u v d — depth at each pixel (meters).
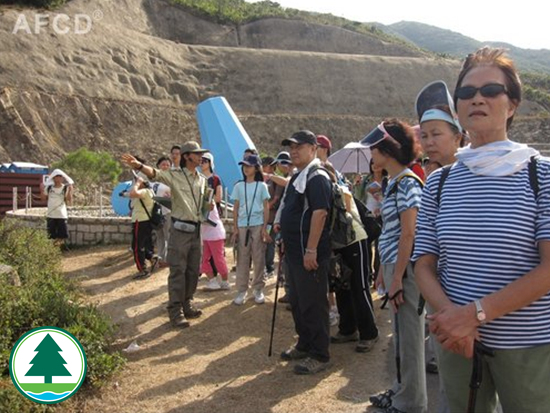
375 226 5.35
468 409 2.11
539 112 55.59
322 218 4.48
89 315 5.27
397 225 3.75
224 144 15.77
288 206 4.76
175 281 6.08
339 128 50.34
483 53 2.29
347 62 56.78
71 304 5.34
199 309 6.73
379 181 6.79
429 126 3.57
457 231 2.14
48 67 41.12
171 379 4.65
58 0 49.72
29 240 7.70
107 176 29.09
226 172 15.42
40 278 6.43
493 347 2.07
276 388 4.42
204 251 7.54
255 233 6.90
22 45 41.50
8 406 3.57
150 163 39.50
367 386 4.41
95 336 4.94
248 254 6.94
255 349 5.37
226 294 7.44
